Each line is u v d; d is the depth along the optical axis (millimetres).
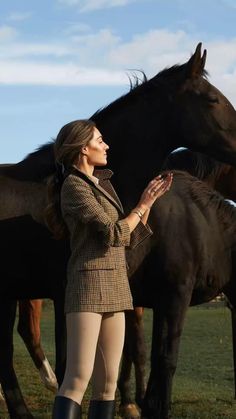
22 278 8977
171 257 9148
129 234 5906
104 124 8922
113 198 6332
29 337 11898
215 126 8508
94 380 6152
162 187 6078
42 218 8711
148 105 8789
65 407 5836
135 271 9148
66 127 6133
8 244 8867
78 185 5938
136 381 10773
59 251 8641
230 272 9773
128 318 10688
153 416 8961
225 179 10602
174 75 8852
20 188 8906
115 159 8789
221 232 9680
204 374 18297
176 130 8680
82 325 5844
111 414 6141
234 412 10891
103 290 5871
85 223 5852
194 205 9516
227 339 27953
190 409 11062
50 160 8930
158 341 9102
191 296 9602
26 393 12391
